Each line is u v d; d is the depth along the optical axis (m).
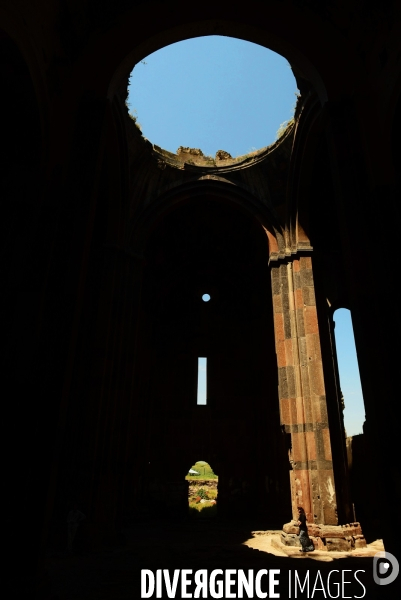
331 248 16.47
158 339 23.36
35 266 6.60
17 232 6.64
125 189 13.97
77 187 7.32
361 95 7.85
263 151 15.23
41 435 5.84
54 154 7.32
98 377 12.02
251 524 18.38
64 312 6.57
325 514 11.22
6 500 5.42
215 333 23.70
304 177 13.87
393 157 7.14
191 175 16.06
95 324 12.77
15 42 5.82
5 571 5.11
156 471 20.75
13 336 6.17
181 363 23.08
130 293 14.17
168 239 21.25
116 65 8.44
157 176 15.76
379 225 6.88
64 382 6.19
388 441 5.87
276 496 19.12
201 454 21.22
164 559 9.95
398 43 6.81
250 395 22.42
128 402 13.06
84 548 10.30
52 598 5.41
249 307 23.95
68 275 6.77
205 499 26.67
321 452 11.84
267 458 20.20
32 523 5.39
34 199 6.81
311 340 13.00
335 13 8.47
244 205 15.63
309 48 8.55
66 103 7.80
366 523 15.66
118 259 13.80
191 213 19.73
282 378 13.39
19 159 6.96
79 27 8.12
